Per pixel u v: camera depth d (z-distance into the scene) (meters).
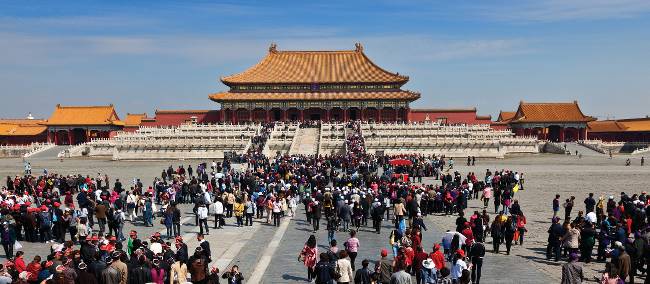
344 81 161.38
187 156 106.62
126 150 107.50
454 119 163.62
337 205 37.72
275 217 39.03
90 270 19.91
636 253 25.03
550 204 47.44
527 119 162.12
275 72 167.88
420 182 63.56
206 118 164.50
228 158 85.44
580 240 28.14
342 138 112.00
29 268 20.12
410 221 35.53
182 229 37.53
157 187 49.44
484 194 45.78
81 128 162.88
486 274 25.52
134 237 24.31
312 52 176.25
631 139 167.88
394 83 161.00
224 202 42.94
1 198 37.62
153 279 19.73
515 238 31.89
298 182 51.78
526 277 25.00
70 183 53.28
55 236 32.31
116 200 34.75
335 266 20.75
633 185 60.62
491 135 120.50
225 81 161.25
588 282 23.94
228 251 30.52
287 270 26.30
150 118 168.50
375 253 29.83
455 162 95.88
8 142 164.88
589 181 64.94
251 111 160.88
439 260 22.55
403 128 123.00
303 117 161.38
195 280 20.34
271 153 104.81
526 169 80.56
